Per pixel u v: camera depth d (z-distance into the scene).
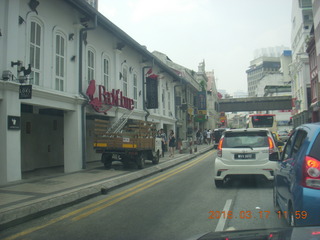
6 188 9.15
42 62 12.33
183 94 38.50
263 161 8.83
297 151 4.58
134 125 14.45
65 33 13.81
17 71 10.68
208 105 63.56
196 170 14.74
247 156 8.92
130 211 6.94
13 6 10.55
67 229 5.72
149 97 23.19
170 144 21.31
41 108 14.06
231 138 9.27
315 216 3.70
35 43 12.00
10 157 10.09
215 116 67.50
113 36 18.31
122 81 19.30
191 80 42.78
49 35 12.79
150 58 23.19
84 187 9.24
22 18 11.13
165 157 21.09
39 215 6.74
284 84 92.50
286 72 93.19
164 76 28.66
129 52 20.80
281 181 5.35
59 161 16.31
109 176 11.82
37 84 12.02
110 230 5.55
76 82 14.24
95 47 16.34
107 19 15.69
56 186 9.51
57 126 16.28
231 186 9.70
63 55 13.70
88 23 15.74
